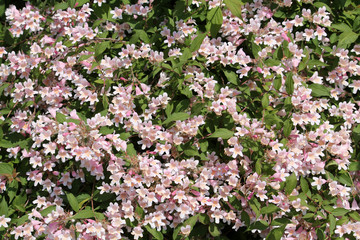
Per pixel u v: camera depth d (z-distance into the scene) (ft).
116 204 5.43
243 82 5.84
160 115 5.74
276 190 5.54
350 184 5.74
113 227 5.43
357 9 6.11
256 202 5.44
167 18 6.13
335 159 5.70
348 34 5.83
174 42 5.86
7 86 5.88
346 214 5.68
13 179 5.68
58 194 5.65
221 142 5.65
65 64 5.80
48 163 5.61
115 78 5.80
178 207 5.52
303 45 6.03
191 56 5.66
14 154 5.73
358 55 6.04
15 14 6.06
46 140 5.70
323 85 5.95
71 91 5.95
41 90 5.79
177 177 5.49
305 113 5.63
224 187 5.54
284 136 5.61
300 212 5.60
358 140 5.84
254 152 5.58
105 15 6.07
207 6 6.03
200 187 5.52
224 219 5.59
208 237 5.75
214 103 5.57
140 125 5.55
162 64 5.65
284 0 5.95
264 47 5.88
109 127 5.59
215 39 5.95
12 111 5.95
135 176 5.47
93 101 5.67
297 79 5.73
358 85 5.95
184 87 5.72
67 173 5.62
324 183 5.76
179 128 5.51
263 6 6.04
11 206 5.72
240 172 5.57
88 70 5.77
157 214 5.47
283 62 5.84
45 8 6.21
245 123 5.52
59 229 5.38
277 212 5.59
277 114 5.73
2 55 6.10
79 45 5.91
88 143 5.41
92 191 5.63
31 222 5.47
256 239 5.98
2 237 5.61
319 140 5.68
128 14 6.07
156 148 5.55
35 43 5.89
